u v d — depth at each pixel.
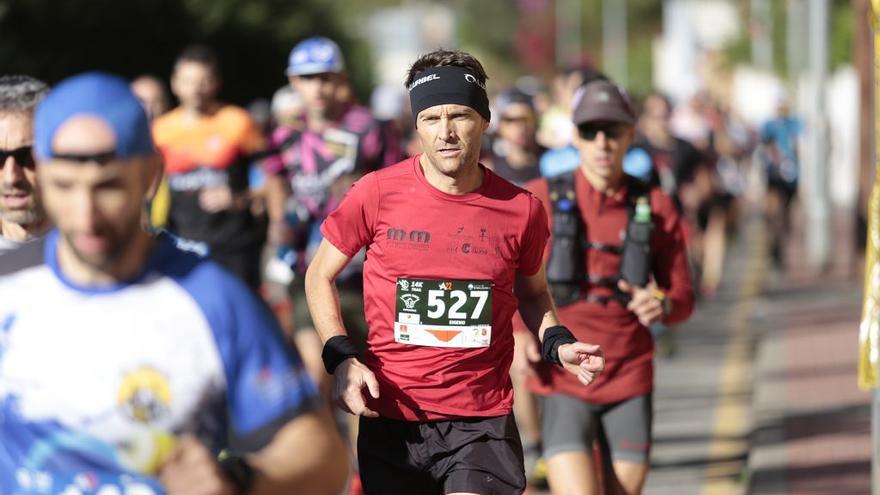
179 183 24.78
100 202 7.50
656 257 15.93
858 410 25.80
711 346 36.34
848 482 20.42
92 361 7.80
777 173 51.59
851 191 93.94
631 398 15.60
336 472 8.16
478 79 12.18
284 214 23.17
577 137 15.65
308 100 22.38
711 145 47.25
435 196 12.33
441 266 12.35
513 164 24.34
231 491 7.81
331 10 108.38
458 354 12.46
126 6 71.44
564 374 15.39
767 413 25.80
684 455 23.78
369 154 22.45
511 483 12.45
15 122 10.71
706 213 44.66
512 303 12.62
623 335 15.59
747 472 21.48
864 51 47.75
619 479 15.62
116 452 7.83
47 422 7.84
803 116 78.62
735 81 123.25
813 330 36.19
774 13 122.44
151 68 75.31
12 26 64.94
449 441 12.58
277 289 38.72
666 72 164.50
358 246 12.65
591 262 15.67
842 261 56.66
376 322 12.65
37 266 7.94
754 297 46.97
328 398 21.78
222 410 8.02
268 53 88.44
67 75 68.38
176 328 7.84
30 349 7.84
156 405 7.82
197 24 79.31
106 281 7.86
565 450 15.31
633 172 19.94
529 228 12.48
